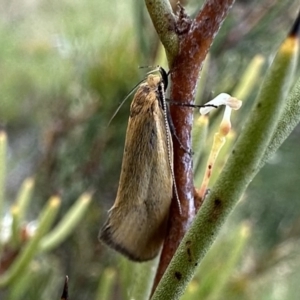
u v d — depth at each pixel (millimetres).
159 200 95
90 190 186
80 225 188
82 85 183
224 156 101
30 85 212
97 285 183
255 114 82
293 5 170
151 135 96
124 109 177
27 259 114
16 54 207
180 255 85
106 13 192
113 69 174
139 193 96
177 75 92
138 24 158
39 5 217
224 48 165
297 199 184
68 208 185
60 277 184
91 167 187
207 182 95
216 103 93
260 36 168
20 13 226
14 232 119
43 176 190
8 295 124
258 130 82
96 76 176
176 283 86
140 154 96
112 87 176
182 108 93
